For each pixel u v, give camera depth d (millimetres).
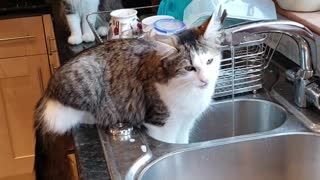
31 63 2027
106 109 1127
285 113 1145
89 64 1151
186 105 1101
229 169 1076
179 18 1401
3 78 2041
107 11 1659
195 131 1270
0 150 2217
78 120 1153
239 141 1059
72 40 1612
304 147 1070
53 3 1922
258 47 1280
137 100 1112
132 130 1080
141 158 963
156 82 1071
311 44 1146
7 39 1947
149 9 1743
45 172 1254
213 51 1079
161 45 1034
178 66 1047
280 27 1049
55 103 1172
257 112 1246
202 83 1066
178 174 1028
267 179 1104
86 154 972
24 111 2148
